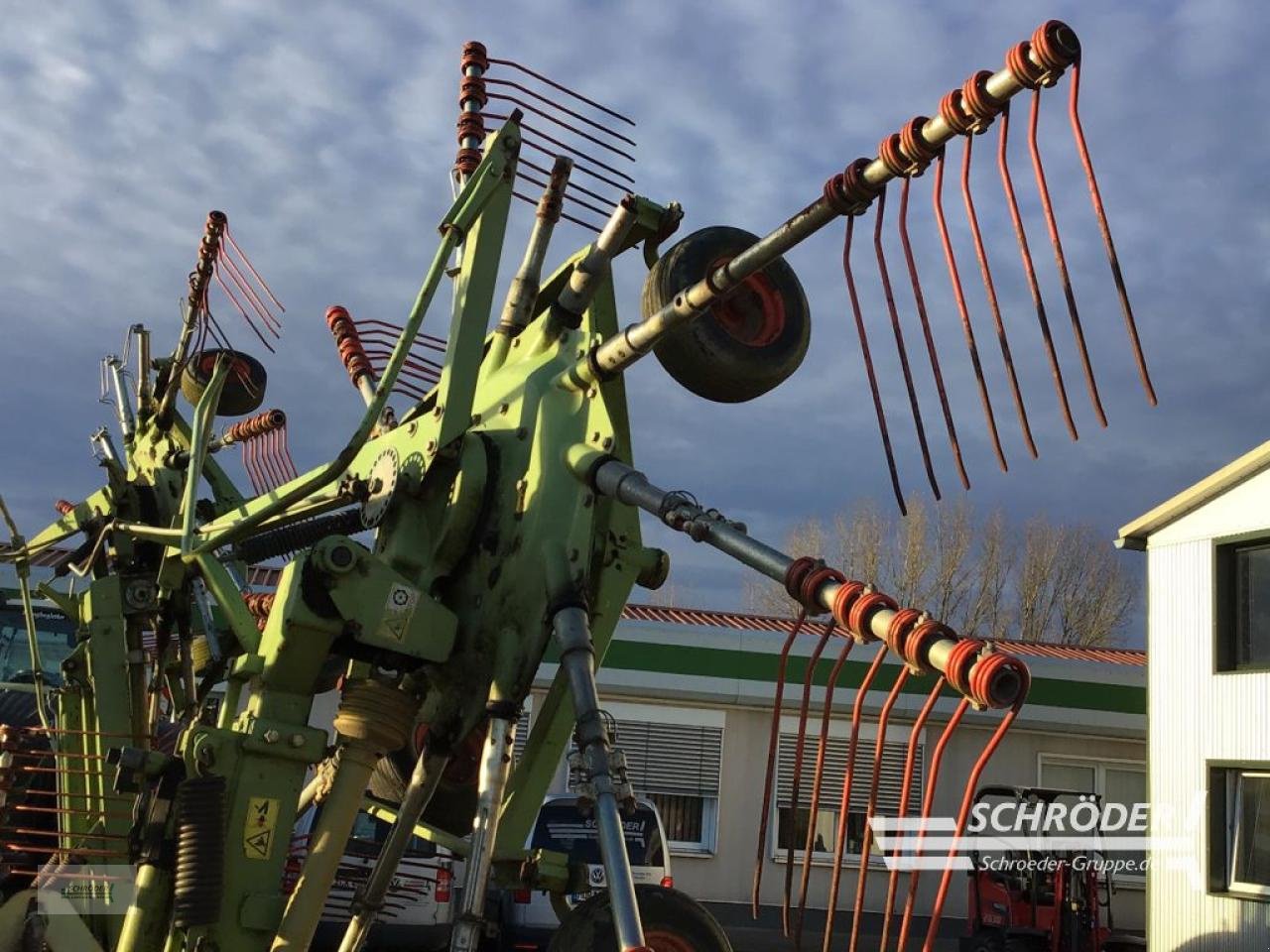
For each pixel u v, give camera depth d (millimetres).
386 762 4949
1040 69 2795
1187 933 15516
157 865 4098
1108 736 21266
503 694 3961
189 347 6961
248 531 4844
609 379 4180
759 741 20484
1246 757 15242
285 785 4047
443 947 11594
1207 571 16156
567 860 4387
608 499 4555
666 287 3912
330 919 10492
